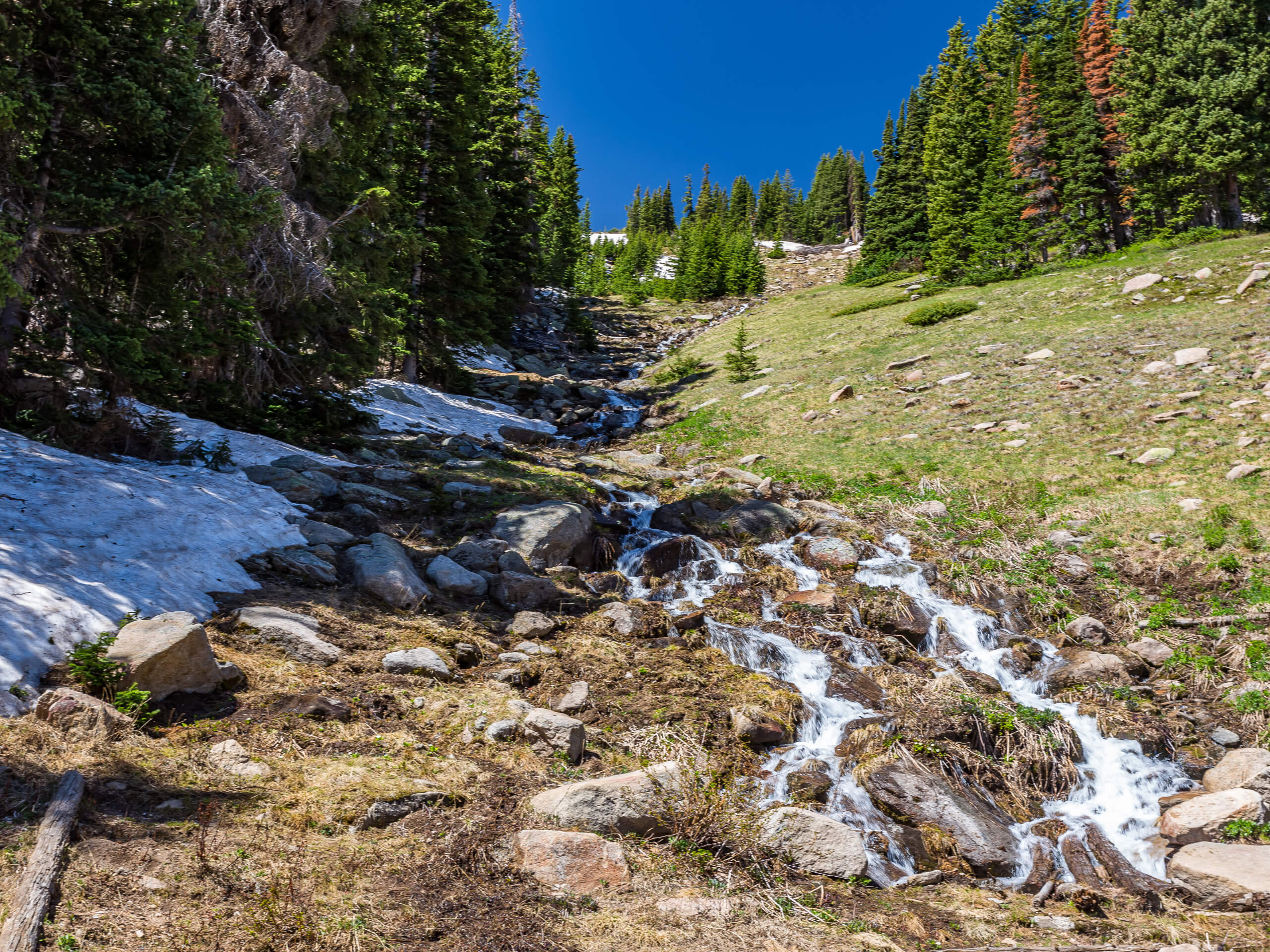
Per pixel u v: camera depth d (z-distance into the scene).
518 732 7.04
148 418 11.78
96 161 10.84
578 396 30.67
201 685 6.56
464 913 4.59
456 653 8.47
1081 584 11.98
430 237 25.55
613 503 15.50
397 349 25.28
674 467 20.44
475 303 26.45
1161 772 8.12
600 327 53.59
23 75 9.44
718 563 12.70
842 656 10.20
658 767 6.33
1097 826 7.36
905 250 57.75
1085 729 8.81
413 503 13.02
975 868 6.55
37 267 10.50
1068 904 6.05
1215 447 14.49
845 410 22.36
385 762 6.18
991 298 32.66
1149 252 33.41
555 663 8.77
